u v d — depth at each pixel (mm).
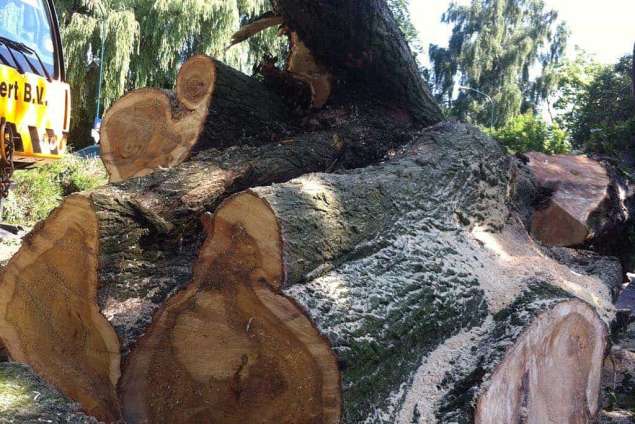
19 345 3162
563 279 3703
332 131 4418
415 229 3246
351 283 2615
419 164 3727
